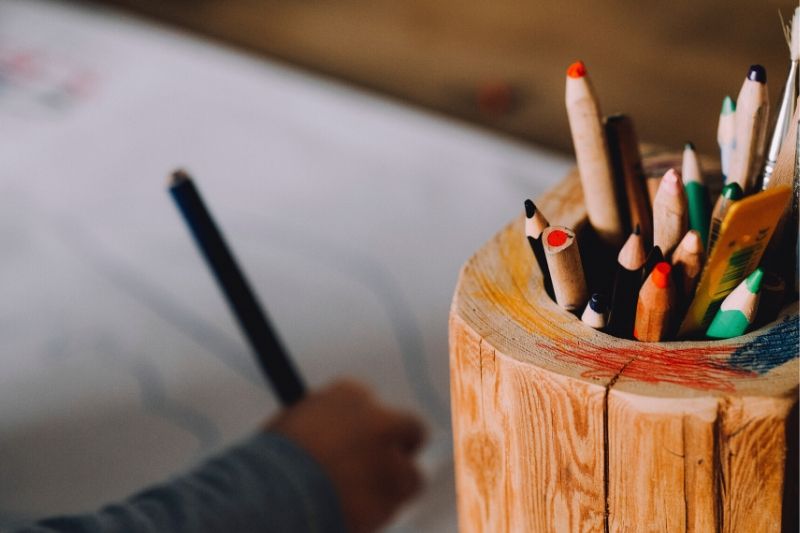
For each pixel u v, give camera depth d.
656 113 1.23
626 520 0.33
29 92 1.27
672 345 0.32
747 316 0.32
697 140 1.18
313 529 0.52
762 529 0.31
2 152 1.17
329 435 0.57
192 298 0.93
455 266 0.93
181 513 0.47
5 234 1.04
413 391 0.82
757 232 0.30
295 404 0.60
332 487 0.54
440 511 0.71
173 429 0.80
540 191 1.00
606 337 0.33
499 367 0.33
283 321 0.90
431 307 0.89
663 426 0.30
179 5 1.46
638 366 0.31
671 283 0.31
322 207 1.03
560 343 0.33
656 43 1.33
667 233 0.33
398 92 1.29
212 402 0.82
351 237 0.98
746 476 0.30
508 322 0.34
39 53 1.34
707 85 1.25
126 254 0.99
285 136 1.13
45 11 1.43
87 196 1.08
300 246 0.98
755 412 0.29
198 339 0.88
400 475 0.60
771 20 1.32
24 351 0.90
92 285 0.96
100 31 1.38
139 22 1.40
